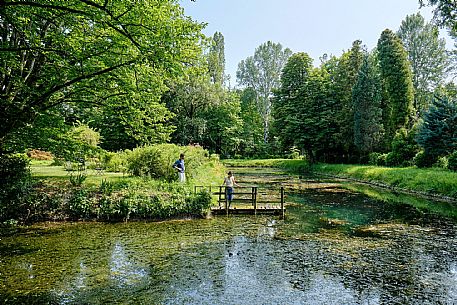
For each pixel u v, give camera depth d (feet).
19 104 43.14
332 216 51.08
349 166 123.44
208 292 23.75
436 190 71.51
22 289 23.89
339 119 146.61
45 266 28.60
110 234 39.50
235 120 208.64
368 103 126.72
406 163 103.71
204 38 41.04
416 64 178.29
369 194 75.46
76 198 46.39
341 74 152.05
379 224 45.83
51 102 48.42
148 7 34.94
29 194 45.47
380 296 23.47
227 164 186.50
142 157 62.69
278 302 22.38
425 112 94.38
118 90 48.29
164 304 21.85
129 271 27.63
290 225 44.93
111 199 46.93
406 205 61.26
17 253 32.24
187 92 161.68
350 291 24.22
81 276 26.45
